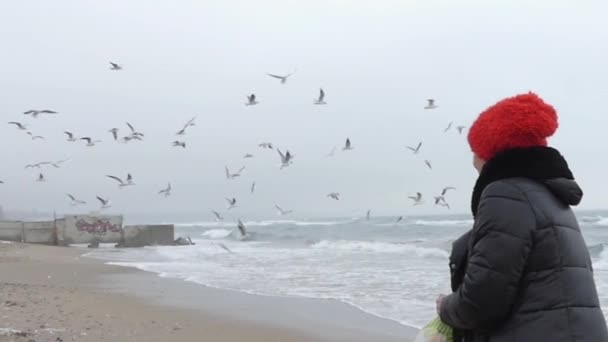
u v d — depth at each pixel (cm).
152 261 2394
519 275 245
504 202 251
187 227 7144
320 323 1012
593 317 246
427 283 1535
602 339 245
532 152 262
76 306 1089
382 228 5216
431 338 289
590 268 260
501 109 270
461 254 274
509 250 244
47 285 1501
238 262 2303
